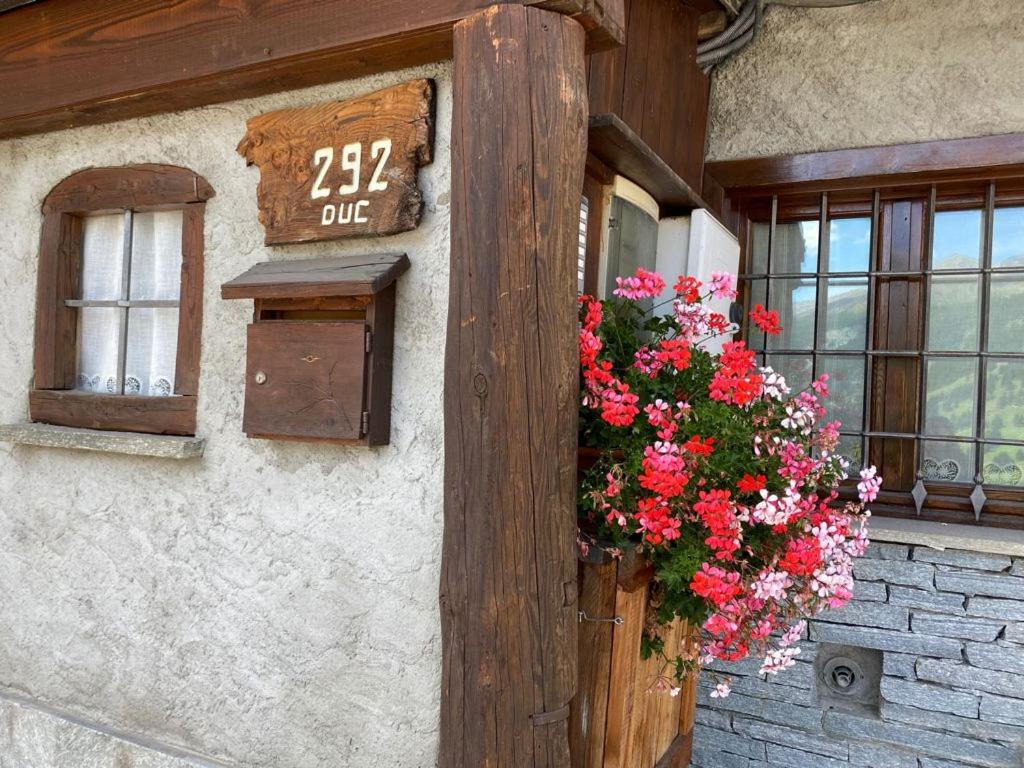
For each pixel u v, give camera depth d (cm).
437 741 186
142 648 234
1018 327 280
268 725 211
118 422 240
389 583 193
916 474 283
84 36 228
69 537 248
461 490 166
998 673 257
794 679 282
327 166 199
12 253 265
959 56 276
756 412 191
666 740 237
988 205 277
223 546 220
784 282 315
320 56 189
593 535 192
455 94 168
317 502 204
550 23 161
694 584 168
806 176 298
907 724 268
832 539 183
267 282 194
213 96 219
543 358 161
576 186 166
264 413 198
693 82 300
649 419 175
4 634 262
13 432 250
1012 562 255
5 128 254
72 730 240
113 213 255
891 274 290
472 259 164
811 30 297
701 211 266
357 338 184
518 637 162
